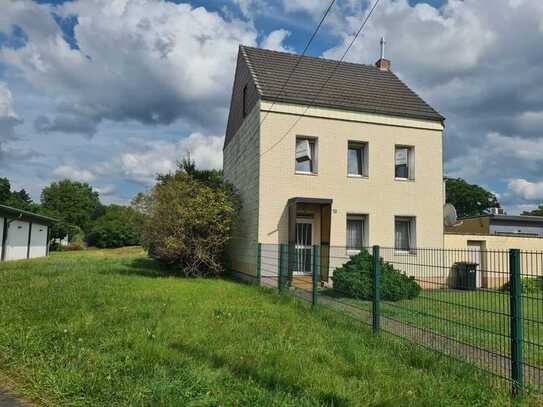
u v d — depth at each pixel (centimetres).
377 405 390
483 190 5294
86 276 1395
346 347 567
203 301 934
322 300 919
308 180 1500
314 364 497
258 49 1800
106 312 761
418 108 1683
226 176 2142
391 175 1600
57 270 1634
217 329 651
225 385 426
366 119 1580
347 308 823
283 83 1585
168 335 600
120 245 5969
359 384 438
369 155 1578
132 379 433
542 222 2497
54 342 562
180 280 1398
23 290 1027
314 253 905
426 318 601
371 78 1816
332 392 409
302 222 1545
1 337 581
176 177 1554
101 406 378
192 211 1455
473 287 500
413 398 404
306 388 421
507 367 462
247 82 1686
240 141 1791
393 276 893
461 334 522
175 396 392
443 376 463
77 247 5441
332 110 1544
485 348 484
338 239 1513
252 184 1532
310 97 1545
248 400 390
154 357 498
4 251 2412
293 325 700
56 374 446
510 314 434
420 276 728
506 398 407
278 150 1475
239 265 1609
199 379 431
